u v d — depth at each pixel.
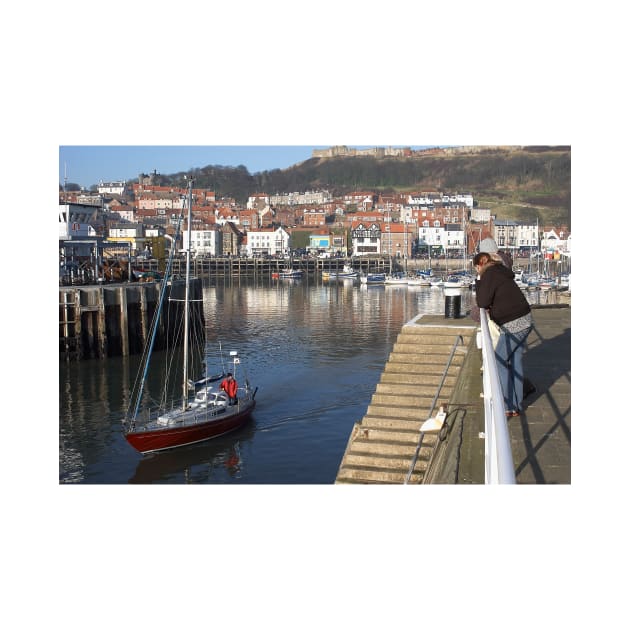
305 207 191.88
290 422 27.03
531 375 9.09
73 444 24.77
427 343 12.95
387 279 108.31
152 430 23.59
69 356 39.88
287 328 55.41
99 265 55.22
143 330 43.34
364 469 9.42
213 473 21.88
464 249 139.25
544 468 5.68
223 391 28.06
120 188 187.38
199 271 133.00
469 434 7.39
